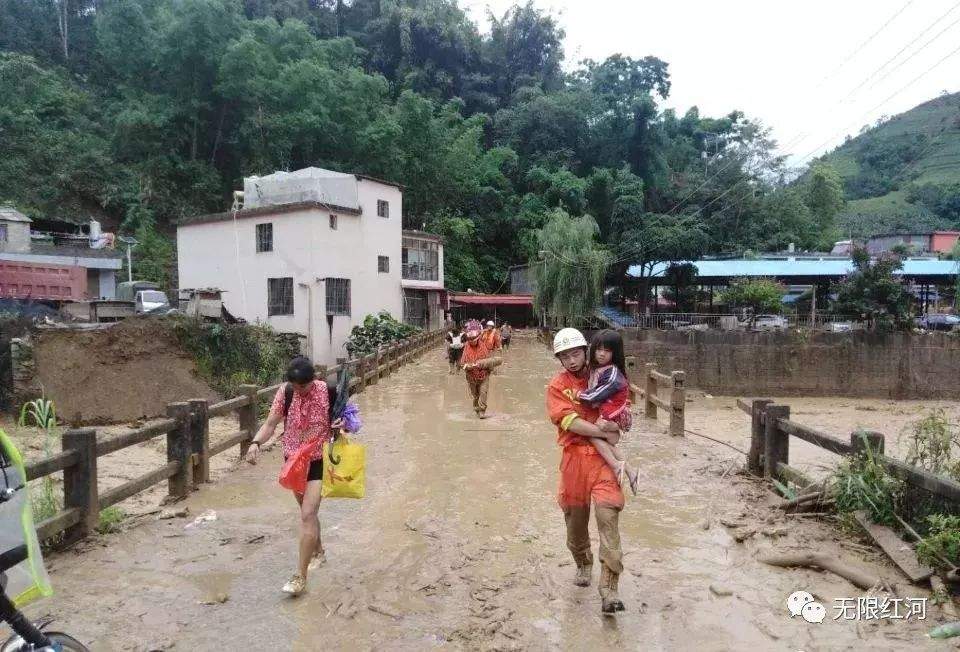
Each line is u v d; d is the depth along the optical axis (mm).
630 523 5488
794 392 29344
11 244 28719
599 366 4023
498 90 63656
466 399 13664
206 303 22203
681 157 58375
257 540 5086
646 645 3455
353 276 27656
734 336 29641
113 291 30875
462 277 48000
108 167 41406
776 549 4789
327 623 3715
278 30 44750
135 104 40406
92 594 4078
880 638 3486
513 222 50688
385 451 8469
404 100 46938
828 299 37469
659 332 29828
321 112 40906
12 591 2617
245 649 3422
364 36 58688
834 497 5246
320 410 4285
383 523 5520
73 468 4969
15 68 43438
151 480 5793
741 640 3492
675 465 7684
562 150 53562
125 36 40812
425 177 47719
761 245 51281
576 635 3564
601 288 35094
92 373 18859
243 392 8094
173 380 19734
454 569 4500
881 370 29141
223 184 43156
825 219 57625
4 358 18500
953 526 4125
